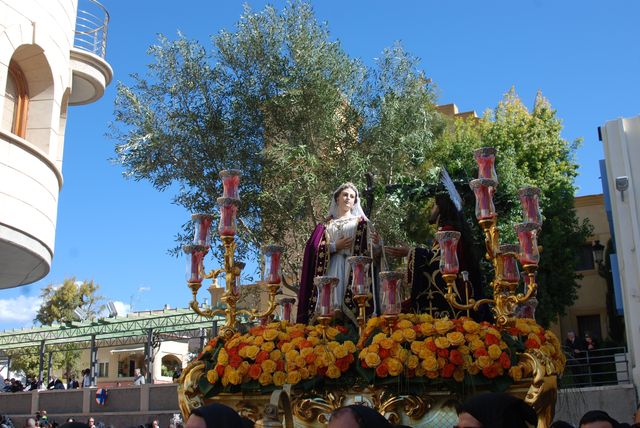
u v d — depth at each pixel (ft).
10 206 49.75
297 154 56.90
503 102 88.74
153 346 101.91
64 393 94.48
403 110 60.64
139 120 60.03
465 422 10.30
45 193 53.52
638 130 47.78
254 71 61.21
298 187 57.62
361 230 23.63
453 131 90.79
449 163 65.46
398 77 62.23
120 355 153.58
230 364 19.69
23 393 98.22
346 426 9.71
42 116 54.44
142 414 86.07
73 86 62.49
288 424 15.84
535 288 18.74
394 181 57.00
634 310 45.19
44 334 111.45
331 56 61.21
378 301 23.16
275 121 60.59
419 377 17.83
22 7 51.72
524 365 17.94
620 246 46.80
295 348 19.36
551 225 75.46
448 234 18.89
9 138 49.88
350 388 18.84
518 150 81.20
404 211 54.19
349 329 21.06
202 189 59.36
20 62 53.52
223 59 61.57
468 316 19.75
